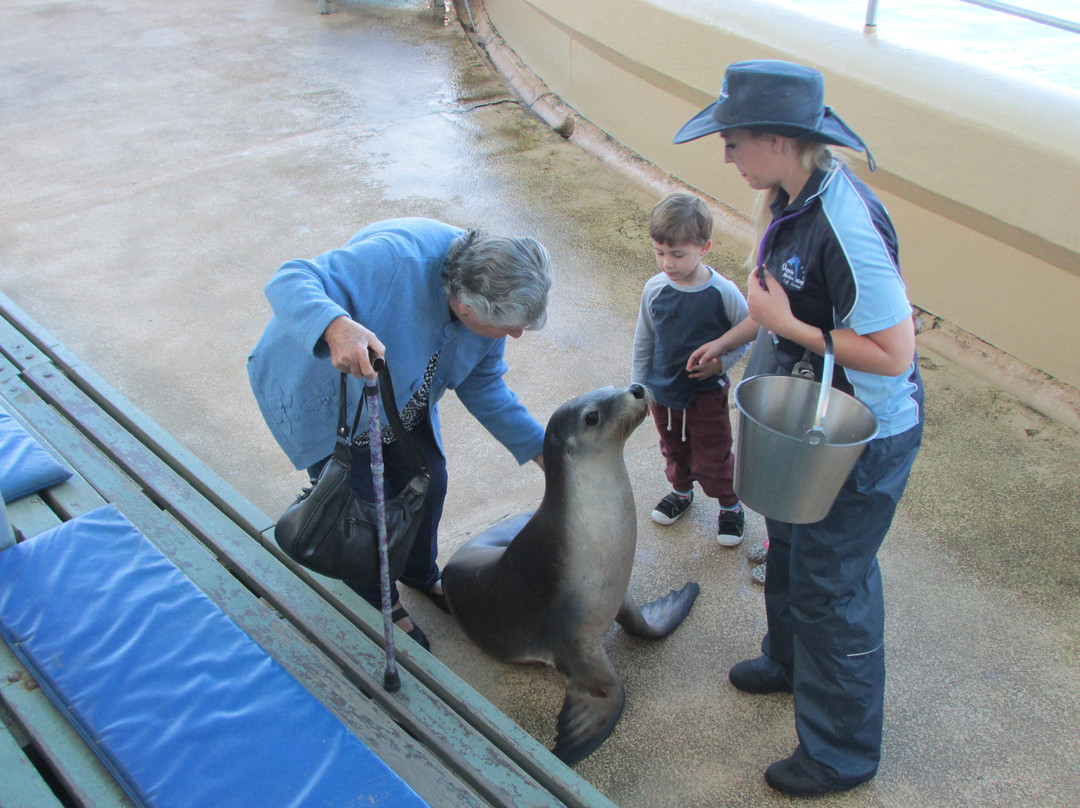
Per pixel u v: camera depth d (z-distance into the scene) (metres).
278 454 3.71
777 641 2.51
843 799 2.34
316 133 6.59
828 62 4.12
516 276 2.03
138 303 4.70
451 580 2.78
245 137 6.54
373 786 1.82
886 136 3.94
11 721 2.03
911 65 3.87
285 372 2.36
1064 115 3.43
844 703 2.21
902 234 4.18
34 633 2.16
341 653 2.23
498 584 2.59
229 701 2.00
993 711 2.57
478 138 6.48
